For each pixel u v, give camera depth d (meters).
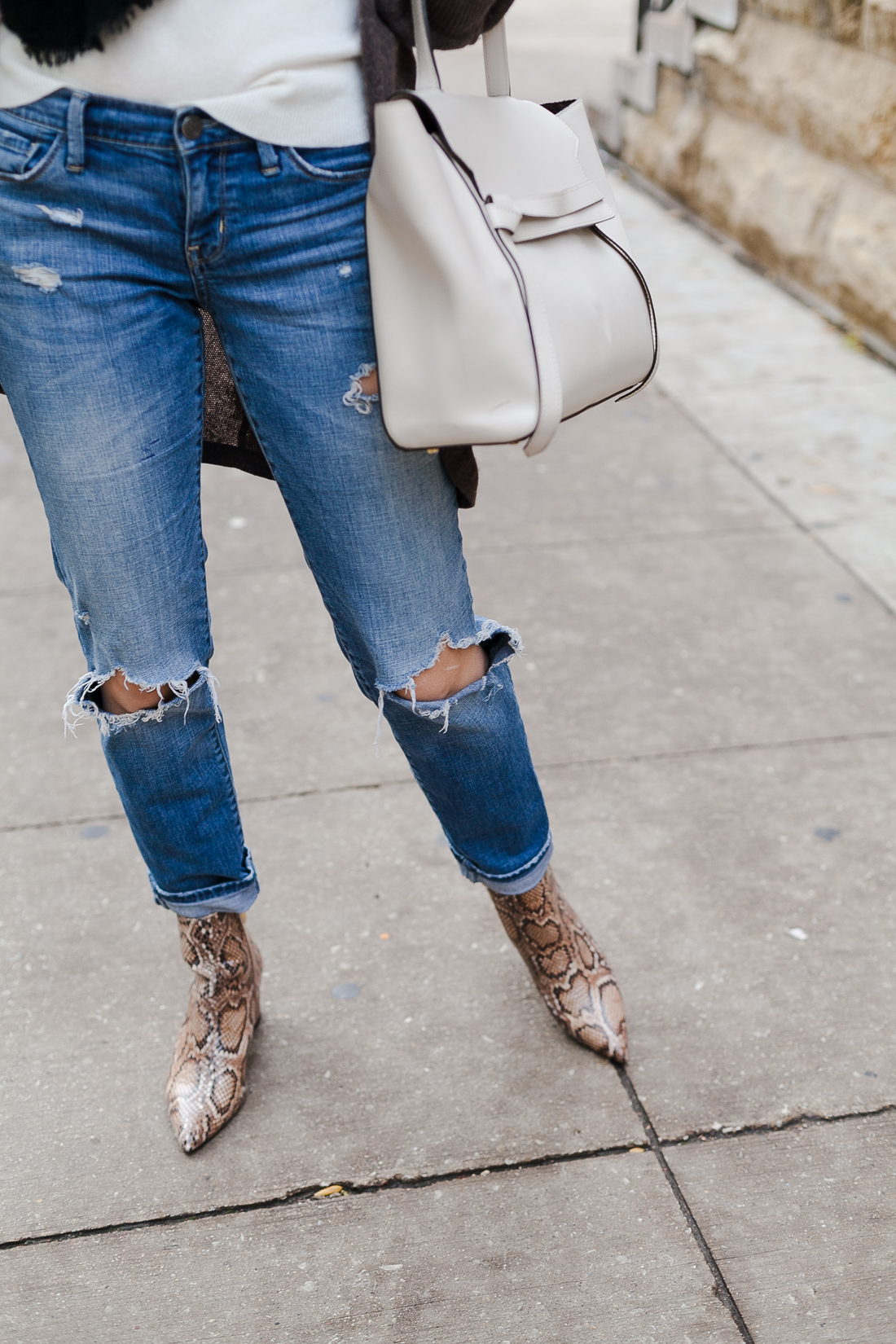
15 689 2.93
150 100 1.30
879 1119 1.82
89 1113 1.88
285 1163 1.79
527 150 1.40
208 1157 1.80
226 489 3.90
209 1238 1.68
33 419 1.42
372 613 1.56
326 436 1.44
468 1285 1.61
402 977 2.11
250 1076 1.93
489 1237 1.67
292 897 2.29
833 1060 1.92
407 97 1.28
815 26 4.92
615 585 3.30
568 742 2.69
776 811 2.47
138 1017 2.04
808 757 2.63
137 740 1.59
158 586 1.49
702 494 3.78
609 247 1.49
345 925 2.22
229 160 1.31
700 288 5.53
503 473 3.96
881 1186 1.72
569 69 9.66
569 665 2.96
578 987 1.94
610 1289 1.60
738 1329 1.54
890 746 2.66
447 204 1.28
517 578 3.34
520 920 1.93
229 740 2.72
